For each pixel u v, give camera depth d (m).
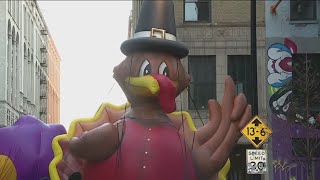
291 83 23.94
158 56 8.45
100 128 8.05
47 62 76.81
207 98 26.23
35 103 64.56
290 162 23.86
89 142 7.93
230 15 26.62
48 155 10.73
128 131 8.30
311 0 26.56
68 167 8.54
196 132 8.70
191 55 26.36
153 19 8.59
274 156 24.14
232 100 8.83
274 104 25.41
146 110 8.54
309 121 22.11
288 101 25.08
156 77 8.17
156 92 8.13
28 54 59.62
